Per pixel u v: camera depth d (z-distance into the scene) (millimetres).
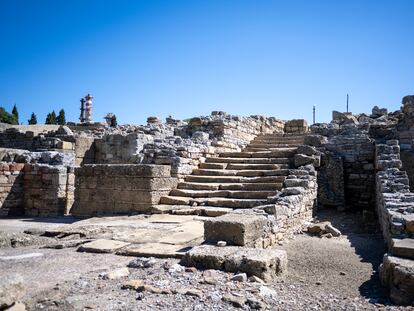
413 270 4754
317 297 4805
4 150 14555
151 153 12984
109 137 18594
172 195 11859
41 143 19312
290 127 21500
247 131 18281
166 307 4043
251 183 11680
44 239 7820
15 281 3730
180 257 6180
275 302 4430
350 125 16047
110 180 11883
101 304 4082
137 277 5137
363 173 14070
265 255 5547
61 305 4031
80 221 10016
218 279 5008
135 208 11391
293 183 10945
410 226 6414
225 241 6406
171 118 23641
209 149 14531
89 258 6250
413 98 14586
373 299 4871
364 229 10656
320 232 9617
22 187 14414
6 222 11414
